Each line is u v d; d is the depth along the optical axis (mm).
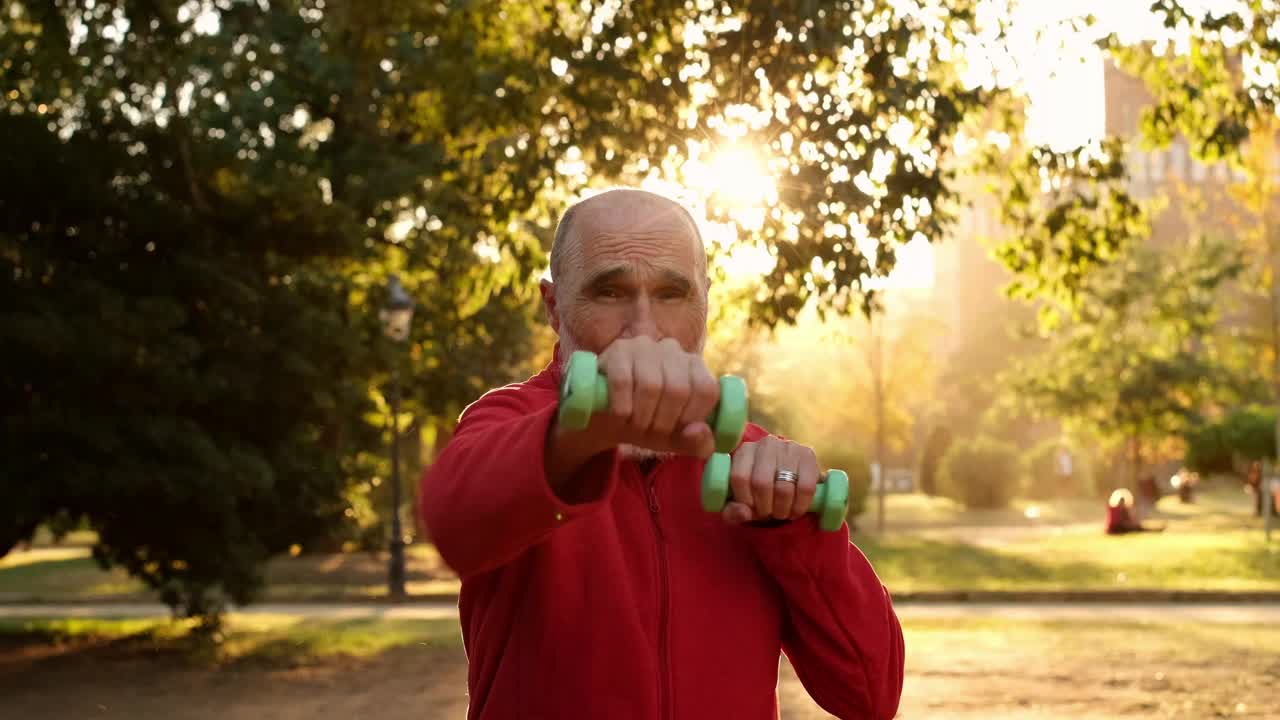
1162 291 31844
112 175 12711
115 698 10930
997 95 9773
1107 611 17797
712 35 9203
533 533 1253
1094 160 10531
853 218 8648
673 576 1629
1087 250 10789
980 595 19594
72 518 12883
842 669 1659
